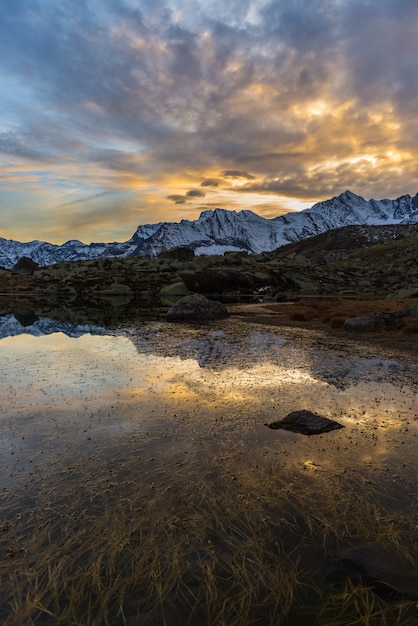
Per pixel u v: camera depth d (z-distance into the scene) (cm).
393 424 833
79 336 2166
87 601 365
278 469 623
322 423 805
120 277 8494
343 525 479
